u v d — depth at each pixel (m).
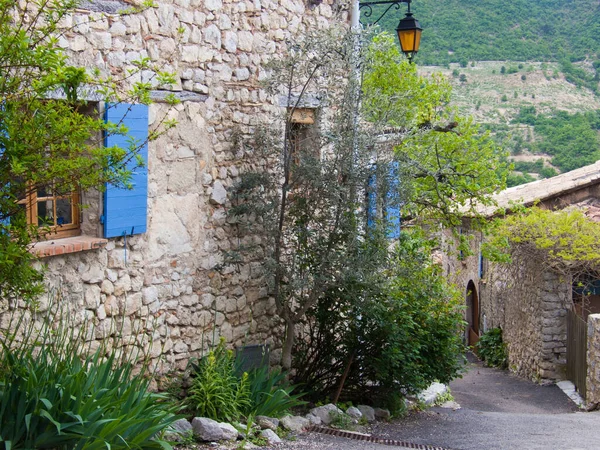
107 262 6.89
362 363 9.16
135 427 5.25
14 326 6.03
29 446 4.84
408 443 7.46
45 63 4.38
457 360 10.05
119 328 7.04
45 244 6.32
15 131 4.28
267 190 8.33
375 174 8.26
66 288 6.49
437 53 45.94
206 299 8.11
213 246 8.18
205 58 7.89
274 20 8.89
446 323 9.84
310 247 8.32
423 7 46.00
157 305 7.47
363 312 8.71
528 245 14.27
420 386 9.18
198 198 7.93
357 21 10.56
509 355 17.05
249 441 6.54
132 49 6.96
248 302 8.74
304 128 9.48
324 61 8.04
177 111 7.57
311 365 9.16
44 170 4.47
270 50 8.84
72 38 6.34
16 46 4.29
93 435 4.97
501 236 14.00
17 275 4.52
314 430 7.54
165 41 7.36
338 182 8.13
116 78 6.78
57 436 4.88
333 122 8.34
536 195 17.06
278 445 6.58
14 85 4.37
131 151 5.22
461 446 7.52
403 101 9.06
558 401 13.02
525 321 15.61
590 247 13.36
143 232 7.16
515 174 30.11
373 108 8.44
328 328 9.08
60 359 5.64
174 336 7.71
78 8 6.38
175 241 7.66
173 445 6.03
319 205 8.27
